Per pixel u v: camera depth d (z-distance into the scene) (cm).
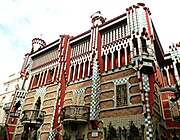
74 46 2812
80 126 1944
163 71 2522
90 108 1966
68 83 2470
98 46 2375
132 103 1711
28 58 3434
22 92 2986
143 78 1745
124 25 2314
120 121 1691
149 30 2069
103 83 2066
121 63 2127
